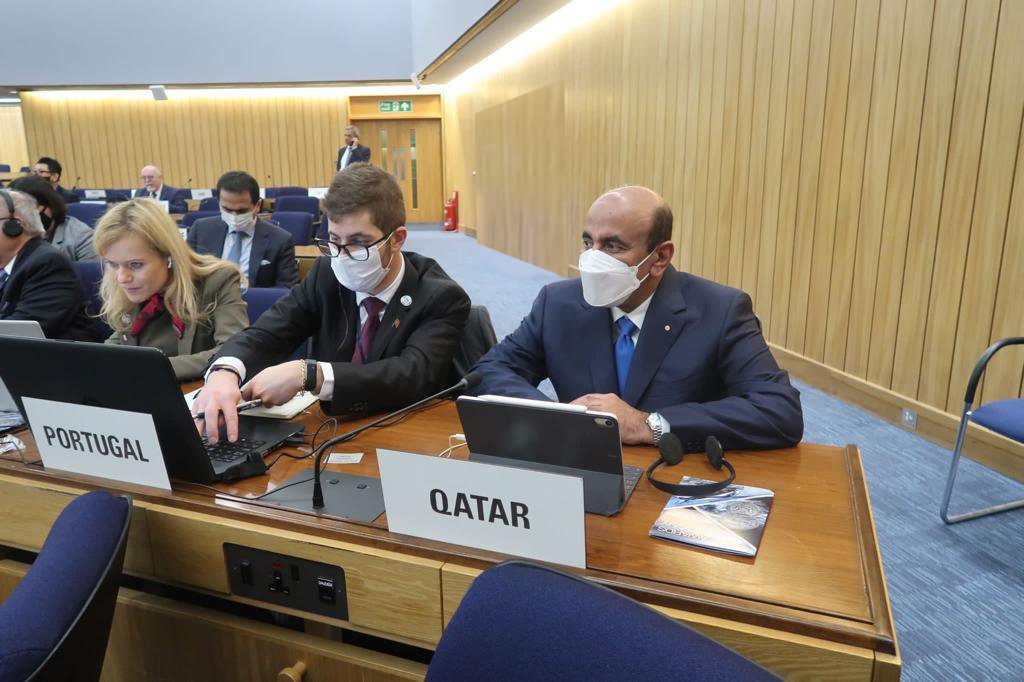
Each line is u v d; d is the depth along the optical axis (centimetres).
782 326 417
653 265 158
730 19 442
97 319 280
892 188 330
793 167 396
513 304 640
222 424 144
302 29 1127
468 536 102
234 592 114
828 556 99
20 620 75
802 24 381
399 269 181
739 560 98
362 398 158
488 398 114
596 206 156
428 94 1300
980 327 290
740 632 85
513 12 697
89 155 1229
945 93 299
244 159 1252
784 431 140
